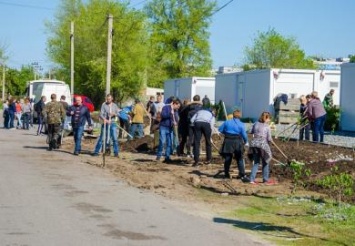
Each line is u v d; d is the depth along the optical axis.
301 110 25.66
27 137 29.56
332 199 12.67
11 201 11.34
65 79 63.53
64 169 16.75
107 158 20.42
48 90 42.75
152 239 8.66
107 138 21.48
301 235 9.50
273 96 39.31
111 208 11.05
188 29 80.81
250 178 15.06
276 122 34.41
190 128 20.23
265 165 15.02
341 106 32.56
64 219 9.85
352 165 16.16
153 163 18.98
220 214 11.07
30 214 10.16
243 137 15.82
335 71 40.56
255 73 41.72
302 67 81.94
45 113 22.77
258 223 10.33
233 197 13.02
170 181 15.11
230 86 46.22
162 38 80.50
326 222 10.51
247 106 43.06
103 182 14.45
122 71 59.75
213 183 14.87
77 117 21.14
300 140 25.00
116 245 8.19
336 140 25.88
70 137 28.78
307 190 13.91
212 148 21.47
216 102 49.12
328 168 15.96
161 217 10.38
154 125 22.58
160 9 80.81
